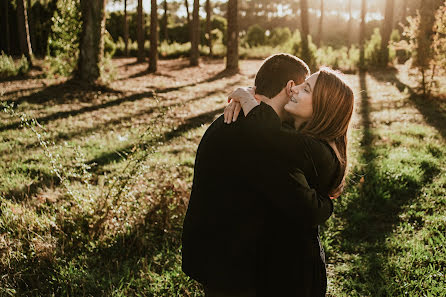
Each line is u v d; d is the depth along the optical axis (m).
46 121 8.98
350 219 4.47
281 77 1.79
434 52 11.41
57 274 3.15
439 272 3.37
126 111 10.50
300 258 1.65
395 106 11.00
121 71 20.86
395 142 7.34
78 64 13.60
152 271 3.41
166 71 21.58
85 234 3.73
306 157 1.60
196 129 8.76
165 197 4.14
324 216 1.64
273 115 1.64
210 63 26.75
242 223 1.59
